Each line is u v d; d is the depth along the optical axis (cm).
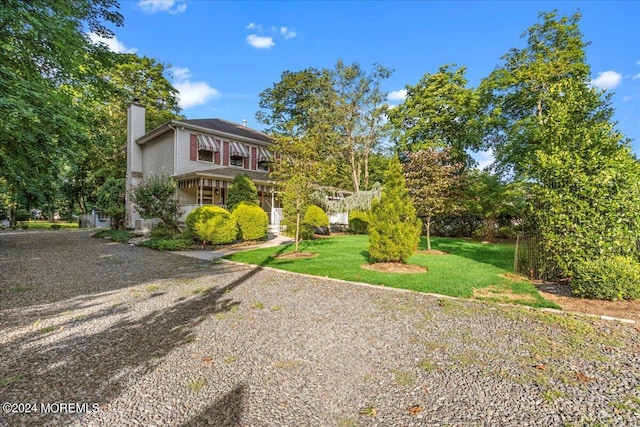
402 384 294
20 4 787
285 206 1402
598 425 235
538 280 739
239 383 295
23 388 282
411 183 1277
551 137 746
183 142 1908
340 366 329
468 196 1753
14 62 875
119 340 393
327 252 1206
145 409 253
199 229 1343
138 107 2220
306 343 387
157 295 605
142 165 2209
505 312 509
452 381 299
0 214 2642
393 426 234
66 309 517
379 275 771
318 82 2912
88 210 2994
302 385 292
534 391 282
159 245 1300
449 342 392
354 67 2722
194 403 262
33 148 923
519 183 1645
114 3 1129
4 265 888
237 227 1508
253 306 536
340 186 3234
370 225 940
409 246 877
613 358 350
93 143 1269
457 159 2184
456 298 592
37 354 352
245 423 237
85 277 759
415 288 654
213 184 1802
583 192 634
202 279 747
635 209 591
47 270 832
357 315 493
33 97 799
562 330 435
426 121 2230
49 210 3378
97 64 1152
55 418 240
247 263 973
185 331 424
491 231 1894
